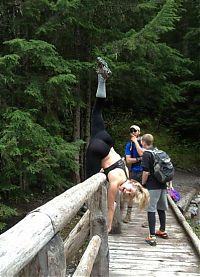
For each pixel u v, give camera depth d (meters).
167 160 5.50
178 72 13.09
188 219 9.28
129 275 4.50
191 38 14.55
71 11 8.12
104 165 4.68
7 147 6.50
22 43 6.78
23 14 8.09
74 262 5.39
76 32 9.20
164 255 5.25
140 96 12.41
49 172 7.82
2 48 8.41
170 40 16.09
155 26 8.35
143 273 4.58
